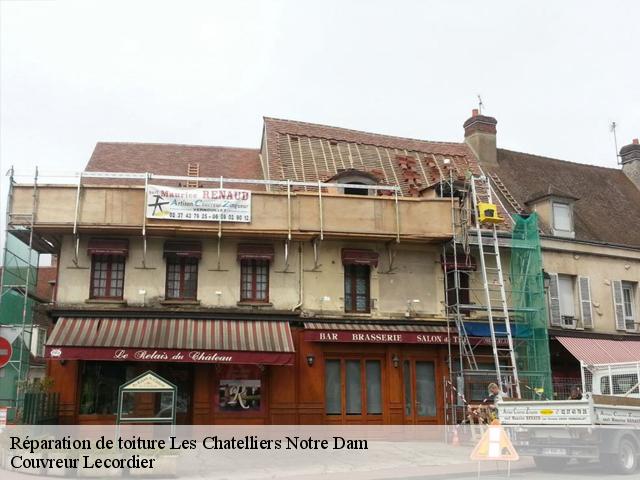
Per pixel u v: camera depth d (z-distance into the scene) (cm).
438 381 2309
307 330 2198
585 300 2609
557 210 2698
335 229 2225
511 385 2234
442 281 2373
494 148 3061
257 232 2180
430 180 2722
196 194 2162
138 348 1984
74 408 2041
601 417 1458
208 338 2073
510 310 2380
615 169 3447
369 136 2908
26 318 2314
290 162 2584
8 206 2080
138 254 2184
